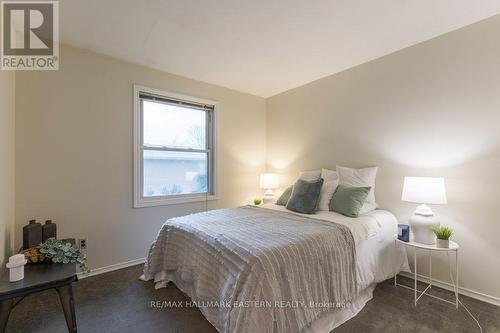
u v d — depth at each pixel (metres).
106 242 2.57
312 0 1.78
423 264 2.36
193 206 3.27
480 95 2.04
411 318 1.77
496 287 1.96
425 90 2.36
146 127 2.93
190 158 3.33
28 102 2.17
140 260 2.79
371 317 1.78
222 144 3.58
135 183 2.75
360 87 2.88
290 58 2.72
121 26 2.08
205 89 3.40
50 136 2.26
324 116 3.27
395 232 2.34
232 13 1.92
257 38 2.30
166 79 3.03
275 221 2.13
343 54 2.63
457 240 2.16
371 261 2.03
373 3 1.82
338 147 3.10
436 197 2.00
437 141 2.28
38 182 2.21
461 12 1.94
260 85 3.57
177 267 2.05
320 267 1.62
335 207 2.46
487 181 2.01
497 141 1.97
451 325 1.69
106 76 2.58
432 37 2.30
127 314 1.80
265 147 4.11
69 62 2.37
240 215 2.39
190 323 1.70
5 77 1.83
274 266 1.40
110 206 2.60
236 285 1.37
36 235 1.92
